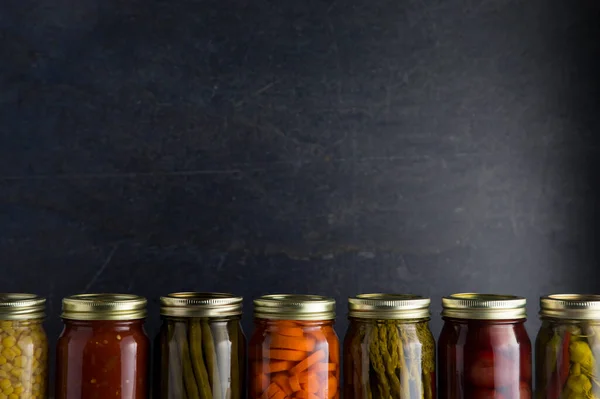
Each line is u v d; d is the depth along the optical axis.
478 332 1.02
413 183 1.17
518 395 1.01
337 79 1.18
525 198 1.18
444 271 1.17
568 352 1.01
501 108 1.18
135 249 1.16
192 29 1.17
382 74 1.18
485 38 1.18
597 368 1.00
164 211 1.16
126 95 1.17
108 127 1.16
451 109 1.18
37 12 1.16
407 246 1.17
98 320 1.00
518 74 1.18
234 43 1.17
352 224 1.17
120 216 1.16
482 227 1.17
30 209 1.16
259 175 1.17
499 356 1.01
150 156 1.16
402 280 1.17
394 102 1.18
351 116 1.17
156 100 1.17
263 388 1.01
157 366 1.04
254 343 1.03
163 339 1.03
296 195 1.17
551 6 1.18
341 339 1.16
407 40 1.18
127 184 1.16
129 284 1.16
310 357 1.00
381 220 1.17
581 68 1.18
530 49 1.18
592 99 1.18
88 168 1.16
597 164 1.17
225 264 1.16
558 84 1.18
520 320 1.03
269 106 1.17
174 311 1.01
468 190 1.17
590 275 1.17
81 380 1.00
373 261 1.17
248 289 1.16
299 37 1.18
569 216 1.17
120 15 1.17
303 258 1.17
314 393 1.00
